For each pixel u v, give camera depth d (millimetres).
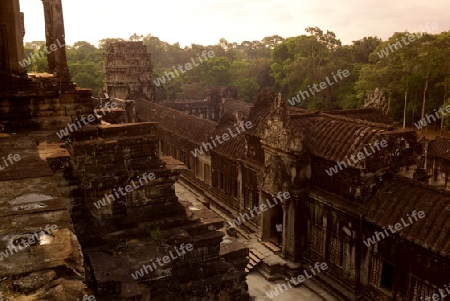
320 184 27172
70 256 6523
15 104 16547
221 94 92750
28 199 8508
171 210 17375
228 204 39594
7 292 5660
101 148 15867
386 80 70688
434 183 47625
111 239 15242
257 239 32719
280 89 101875
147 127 17344
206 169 44750
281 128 28125
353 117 33844
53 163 12133
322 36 88000
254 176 33875
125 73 72938
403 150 24266
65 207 8188
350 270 24719
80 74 92188
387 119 34750
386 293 22719
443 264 18922
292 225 28547
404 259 21156
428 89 73938
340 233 25266
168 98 107375
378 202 22984
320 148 26672
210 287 16609
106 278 12844
